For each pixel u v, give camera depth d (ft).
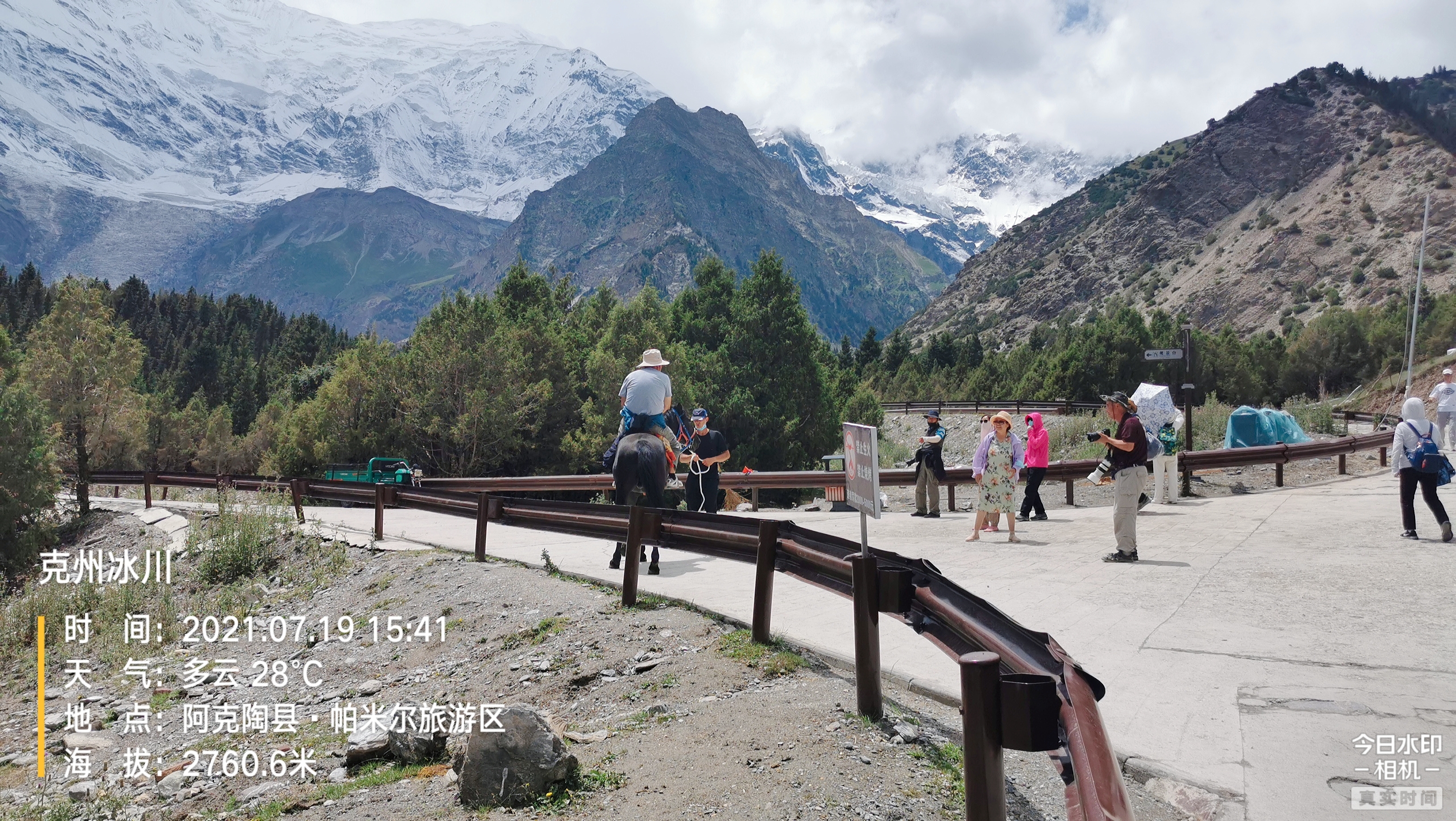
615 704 22.07
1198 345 247.50
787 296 163.22
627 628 27.91
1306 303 563.48
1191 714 19.02
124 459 125.29
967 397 308.40
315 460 150.00
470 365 137.90
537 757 16.47
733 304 166.61
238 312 616.80
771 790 15.42
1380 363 233.55
